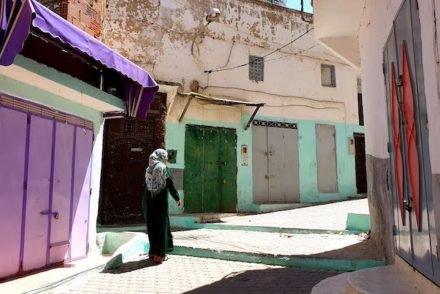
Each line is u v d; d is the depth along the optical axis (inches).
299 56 662.5
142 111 288.4
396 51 160.4
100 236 309.7
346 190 684.7
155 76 528.7
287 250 275.0
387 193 204.1
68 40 205.5
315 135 665.0
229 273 239.9
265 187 608.7
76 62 273.4
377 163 236.1
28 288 193.9
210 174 565.9
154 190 276.2
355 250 260.5
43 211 236.7
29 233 225.8
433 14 108.4
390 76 176.6
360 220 343.6
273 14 642.8
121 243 318.0
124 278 232.8
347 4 268.1
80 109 272.8
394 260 186.9
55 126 248.4
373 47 226.5
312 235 347.9
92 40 225.9
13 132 216.1
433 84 111.0
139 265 265.9
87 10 294.7
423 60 119.6
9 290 189.8
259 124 612.4
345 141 693.9
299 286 204.7
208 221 477.1
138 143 494.0
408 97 143.1
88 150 282.7
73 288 212.8
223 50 589.6
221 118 577.9
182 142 539.5
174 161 529.3
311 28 676.1
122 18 518.9
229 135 587.2
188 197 543.5
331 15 285.0
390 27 171.8
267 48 631.2
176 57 547.2
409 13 136.8
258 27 625.6
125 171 483.2
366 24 252.8
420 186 132.6
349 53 324.2
